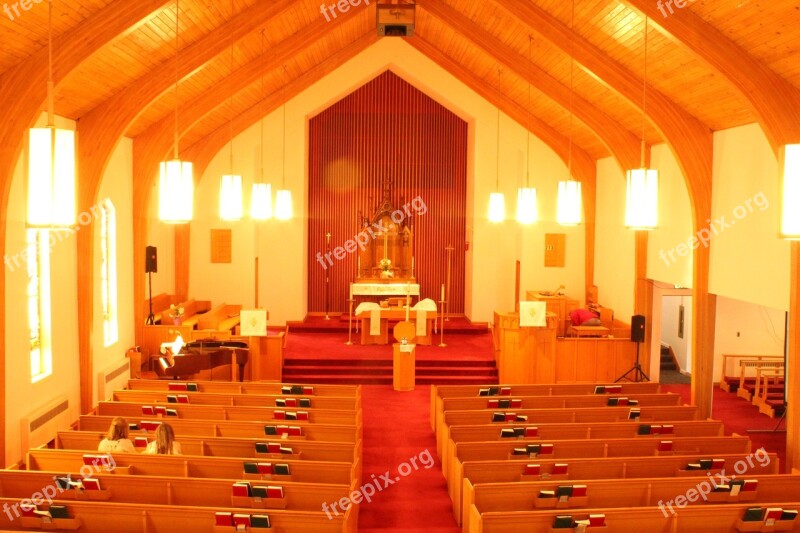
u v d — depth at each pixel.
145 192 15.99
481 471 8.71
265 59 15.31
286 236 20.66
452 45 18.11
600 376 16.50
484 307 21.02
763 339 17.89
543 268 20.16
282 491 7.58
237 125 19.66
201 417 10.95
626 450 9.73
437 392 12.62
